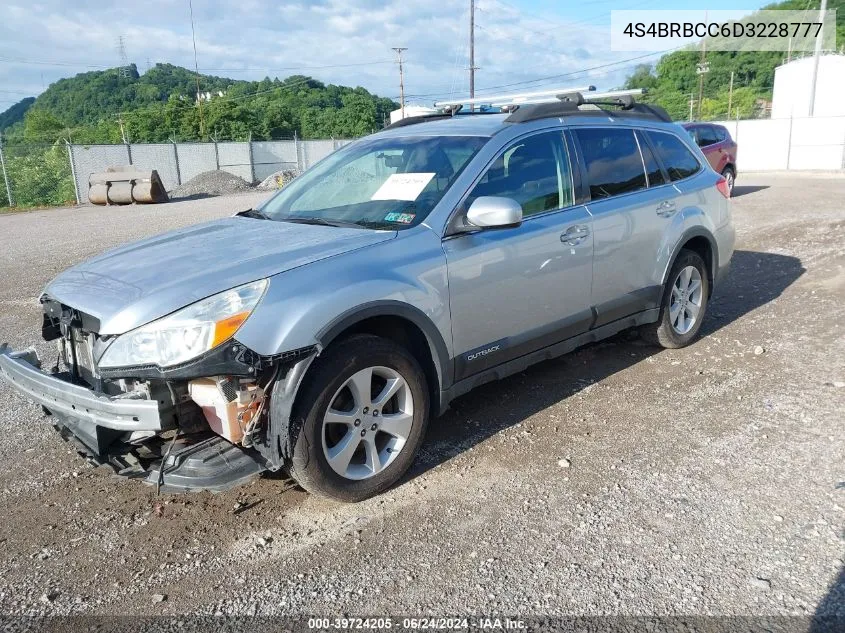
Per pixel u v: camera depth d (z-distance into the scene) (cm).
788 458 382
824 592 274
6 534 333
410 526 330
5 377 367
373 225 386
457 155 412
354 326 347
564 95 495
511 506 344
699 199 557
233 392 305
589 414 450
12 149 3028
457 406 468
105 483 379
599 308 472
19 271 1034
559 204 444
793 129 3319
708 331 621
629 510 336
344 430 342
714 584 281
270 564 305
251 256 340
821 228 1155
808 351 556
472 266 381
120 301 314
